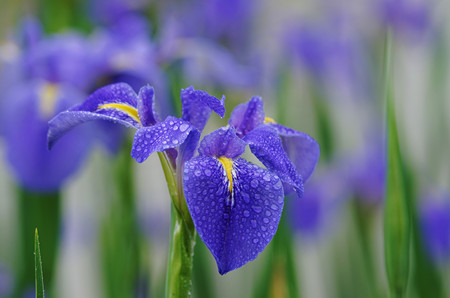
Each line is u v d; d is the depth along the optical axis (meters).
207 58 1.01
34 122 0.90
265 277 0.75
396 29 1.23
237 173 0.57
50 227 0.82
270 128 0.58
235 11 1.12
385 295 0.86
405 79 1.28
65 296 1.21
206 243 0.55
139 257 0.83
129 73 0.95
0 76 0.96
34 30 0.95
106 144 0.85
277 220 0.56
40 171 0.86
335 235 1.11
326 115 1.04
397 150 0.66
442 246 0.96
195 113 0.60
